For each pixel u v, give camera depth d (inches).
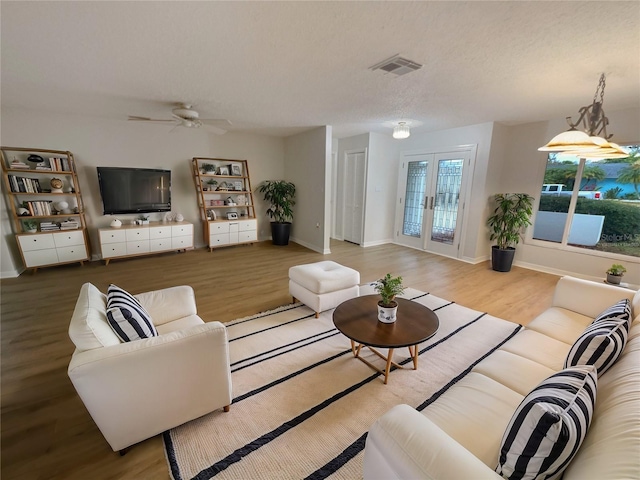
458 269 173.9
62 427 60.9
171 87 113.6
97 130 171.6
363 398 69.6
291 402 68.1
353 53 81.8
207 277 153.6
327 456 54.9
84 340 49.5
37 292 129.9
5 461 53.4
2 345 90.0
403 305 88.7
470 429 42.5
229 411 65.1
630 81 98.5
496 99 123.6
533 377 54.5
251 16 64.0
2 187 148.9
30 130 154.5
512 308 120.8
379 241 239.9
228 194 226.2
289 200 234.7
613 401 34.0
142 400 52.9
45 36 73.3
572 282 83.6
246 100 130.4
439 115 155.0
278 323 105.0
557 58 82.4
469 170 185.0
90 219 177.5
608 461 26.0
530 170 173.6
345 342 93.5
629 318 57.2
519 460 31.3
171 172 199.0
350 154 237.3
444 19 64.1
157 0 58.2
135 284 142.3
